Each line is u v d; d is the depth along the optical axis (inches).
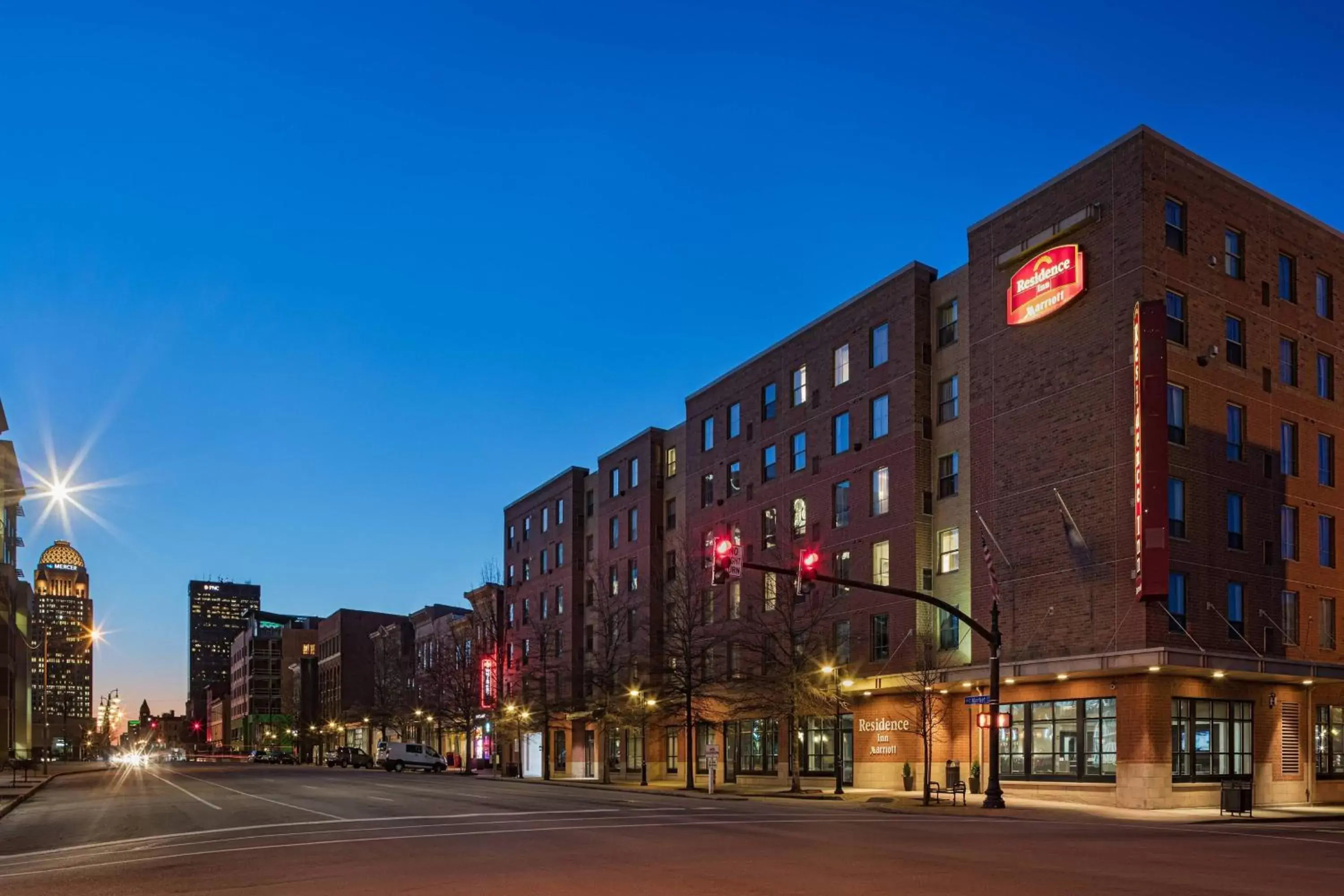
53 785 2546.8
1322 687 1604.3
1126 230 1476.4
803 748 2025.1
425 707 3929.6
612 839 877.2
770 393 2235.5
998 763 1317.7
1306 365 1667.1
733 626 2255.2
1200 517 1475.1
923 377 1823.3
